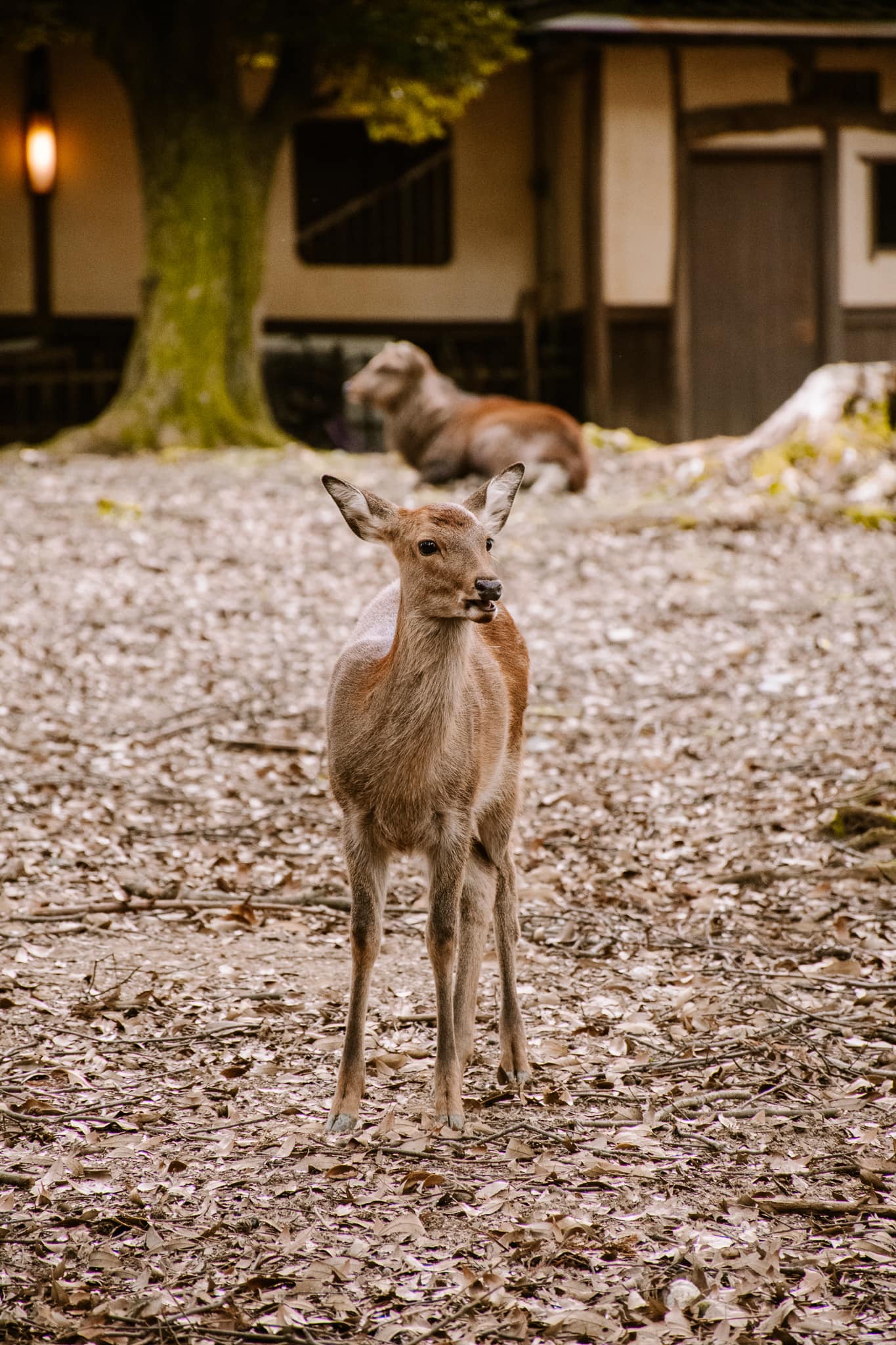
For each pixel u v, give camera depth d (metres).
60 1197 5.77
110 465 22.97
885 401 21.88
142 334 25.02
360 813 6.57
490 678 7.07
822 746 12.27
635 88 28.48
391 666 6.42
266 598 16.83
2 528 18.91
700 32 27.62
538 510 20.75
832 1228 5.57
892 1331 4.97
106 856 9.93
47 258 29.33
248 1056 7.10
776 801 11.08
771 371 29.89
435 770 6.45
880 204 30.31
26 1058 6.92
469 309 30.75
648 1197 5.85
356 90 25.30
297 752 12.39
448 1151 6.25
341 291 30.42
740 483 21.31
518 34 28.05
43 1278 5.22
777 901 9.41
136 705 13.49
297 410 29.55
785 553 18.55
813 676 14.23
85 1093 6.66
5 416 28.86
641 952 8.64
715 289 29.41
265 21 24.12
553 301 30.36
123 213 29.58
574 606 16.81
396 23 23.62
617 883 9.74
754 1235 5.55
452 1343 4.89
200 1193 5.84
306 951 8.55
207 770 11.96
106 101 29.31
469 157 30.56
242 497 20.94
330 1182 5.95
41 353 28.39
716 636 15.70
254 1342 4.92
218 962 8.29
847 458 21.05
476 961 7.09
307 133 30.14
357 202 30.33
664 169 28.75
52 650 14.78
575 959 8.56
